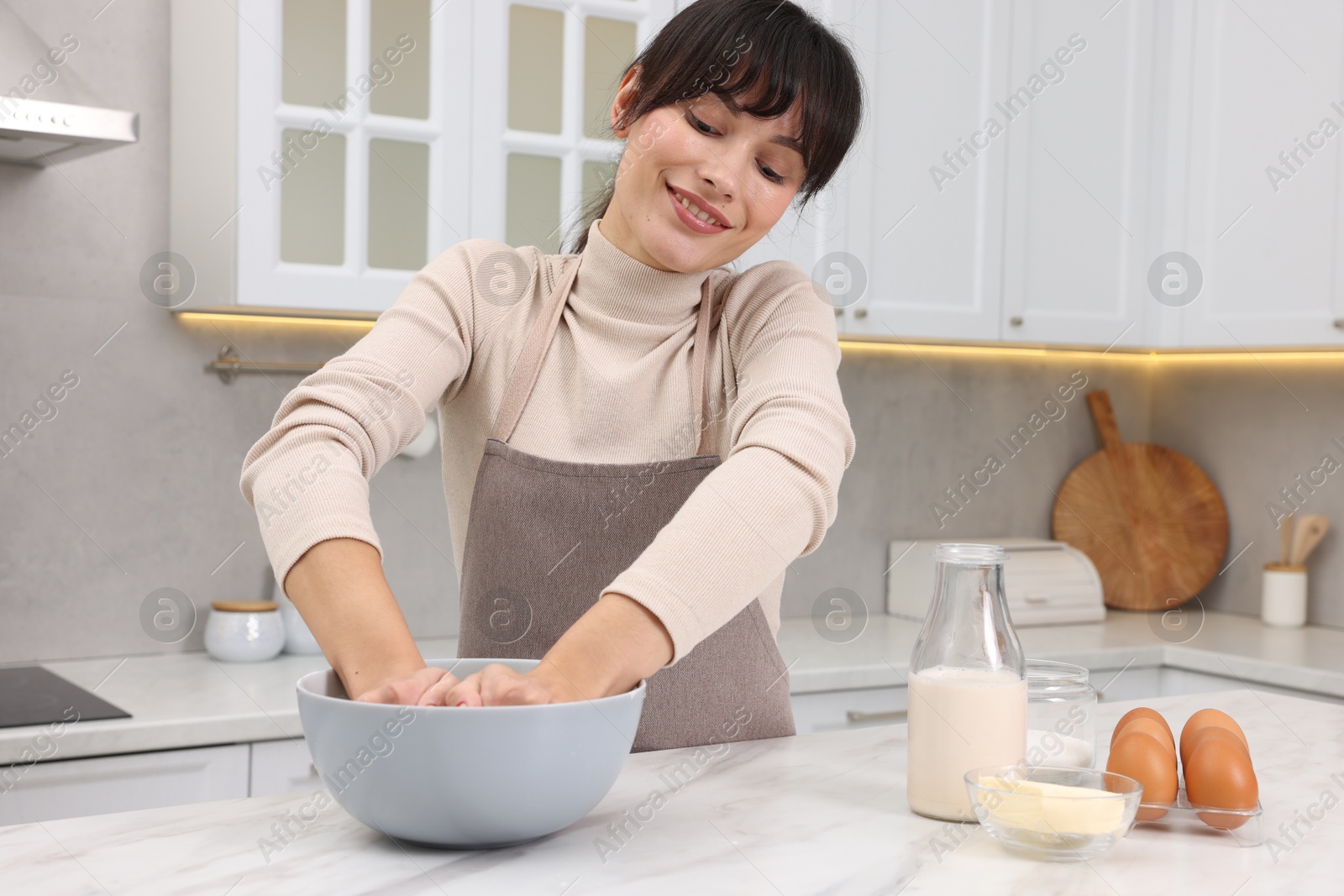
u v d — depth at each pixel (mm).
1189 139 2389
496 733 585
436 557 2203
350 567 712
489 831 611
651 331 970
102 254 1940
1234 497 2703
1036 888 596
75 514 1930
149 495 1981
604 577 945
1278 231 2236
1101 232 2393
